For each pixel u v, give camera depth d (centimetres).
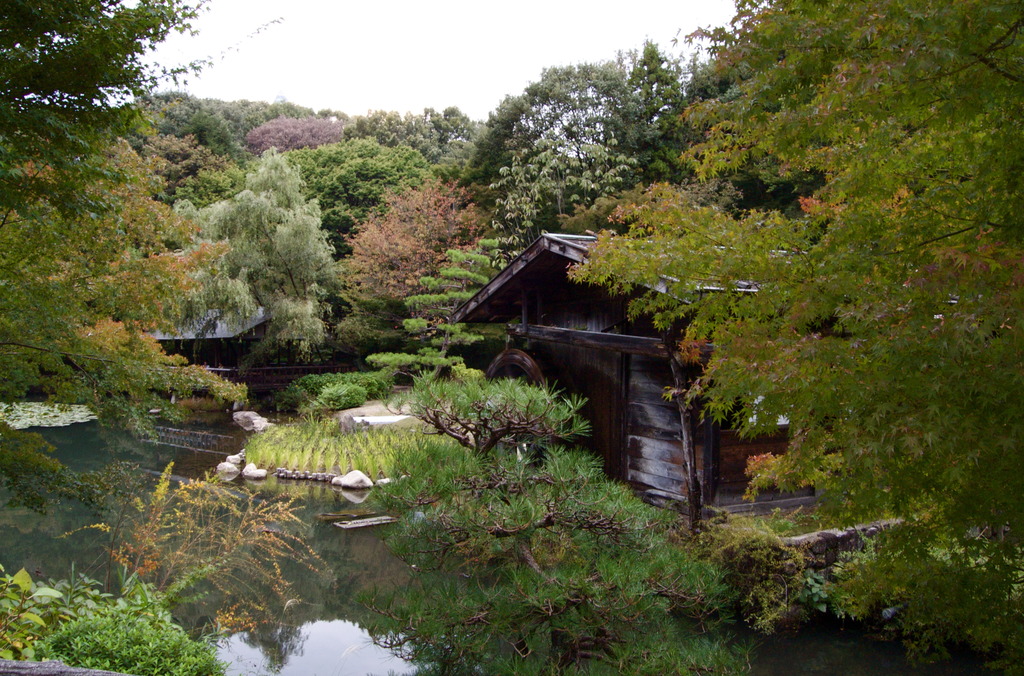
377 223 2342
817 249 371
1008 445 269
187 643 436
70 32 385
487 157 2486
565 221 1967
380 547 918
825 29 306
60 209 432
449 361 1806
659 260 431
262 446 1432
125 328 726
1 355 647
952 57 263
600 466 501
